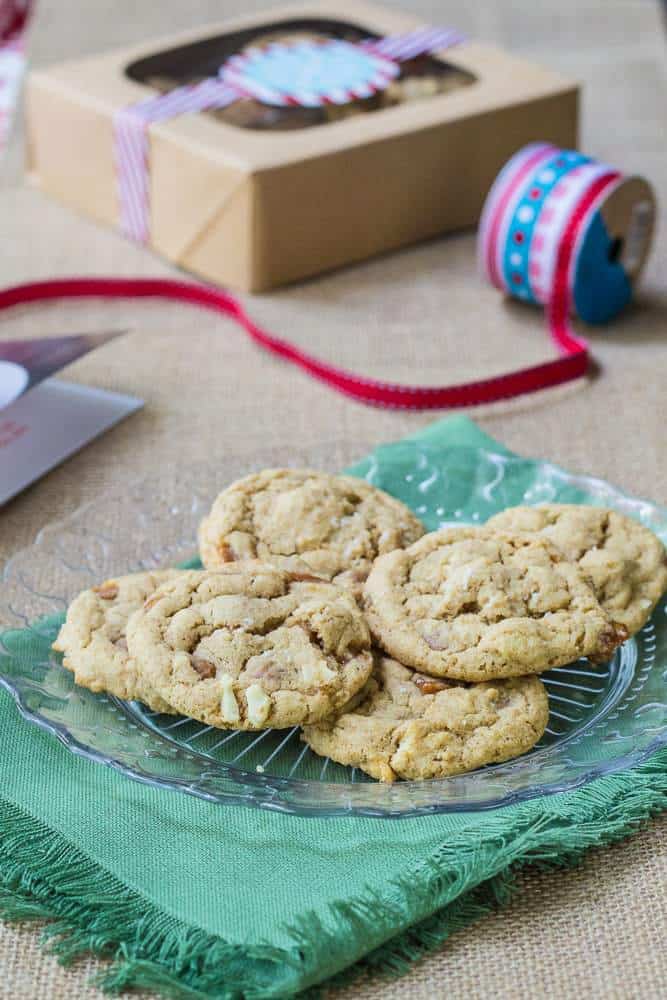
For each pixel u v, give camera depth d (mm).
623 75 1210
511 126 973
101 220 1005
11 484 766
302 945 555
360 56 1019
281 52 1021
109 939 570
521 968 563
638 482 777
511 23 1323
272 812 597
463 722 609
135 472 787
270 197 897
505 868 579
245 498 687
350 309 920
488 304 927
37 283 927
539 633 625
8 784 614
